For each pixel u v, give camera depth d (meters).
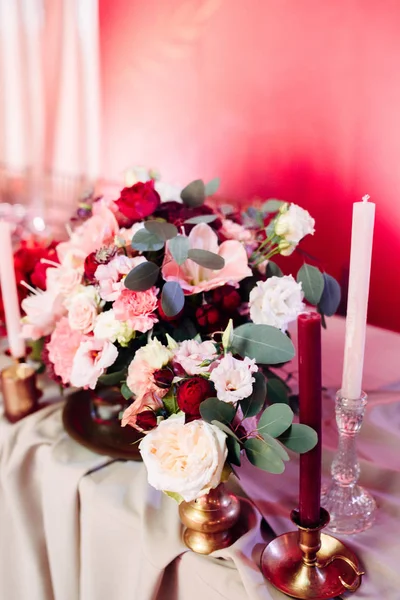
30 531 0.76
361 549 0.56
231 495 0.60
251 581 0.51
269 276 0.72
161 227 0.64
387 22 1.30
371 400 0.87
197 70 1.91
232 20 1.71
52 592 0.77
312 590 0.50
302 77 1.54
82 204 0.92
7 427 0.84
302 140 1.59
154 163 2.28
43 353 0.80
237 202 1.74
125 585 0.66
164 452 0.50
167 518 0.63
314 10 1.46
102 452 0.74
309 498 0.50
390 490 0.67
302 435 0.49
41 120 3.00
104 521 0.67
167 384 0.54
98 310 0.69
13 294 0.86
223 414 0.51
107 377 0.69
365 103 1.40
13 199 2.82
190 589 0.58
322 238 1.58
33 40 2.89
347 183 1.50
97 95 2.71
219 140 1.90
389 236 1.44
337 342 1.11
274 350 0.57
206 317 0.65
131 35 2.21
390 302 1.49
